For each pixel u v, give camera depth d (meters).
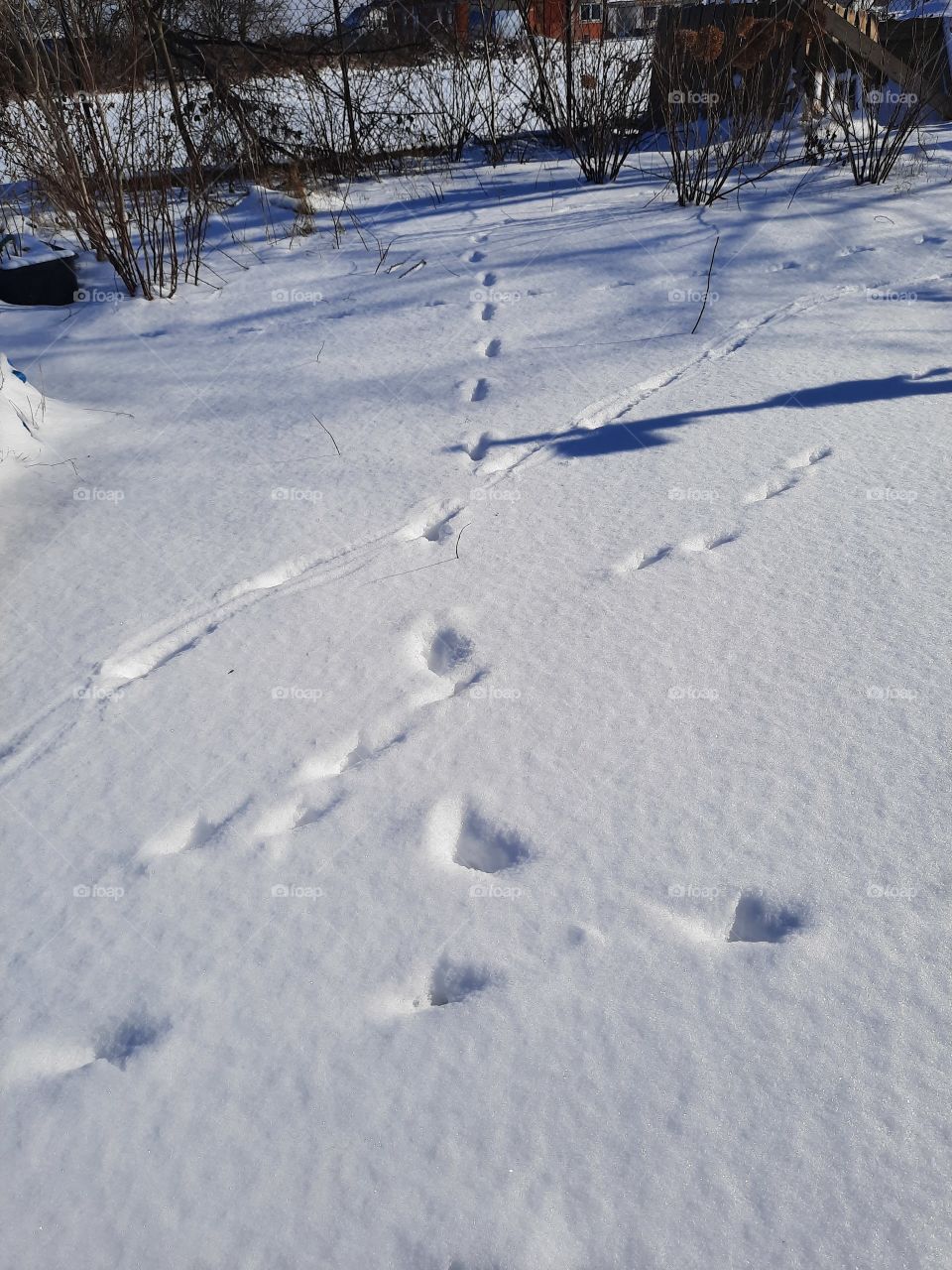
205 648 2.50
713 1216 1.29
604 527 2.84
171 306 5.14
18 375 3.84
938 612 2.33
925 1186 1.30
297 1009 1.61
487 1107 1.44
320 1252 1.30
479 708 2.21
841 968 1.58
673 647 2.33
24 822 2.03
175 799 2.06
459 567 2.74
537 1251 1.27
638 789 1.96
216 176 6.83
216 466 3.44
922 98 6.37
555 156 7.63
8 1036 1.61
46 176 5.40
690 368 3.90
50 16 5.36
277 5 7.38
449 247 5.71
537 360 4.12
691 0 6.91
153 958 1.72
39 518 3.17
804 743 2.01
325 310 4.95
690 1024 1.52
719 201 5.99
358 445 3.51
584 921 1.71
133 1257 1.31
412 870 1.84
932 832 1.79
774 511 2.81
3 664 2.51
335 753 2.15
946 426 3.20
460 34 7.61
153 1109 1.48
